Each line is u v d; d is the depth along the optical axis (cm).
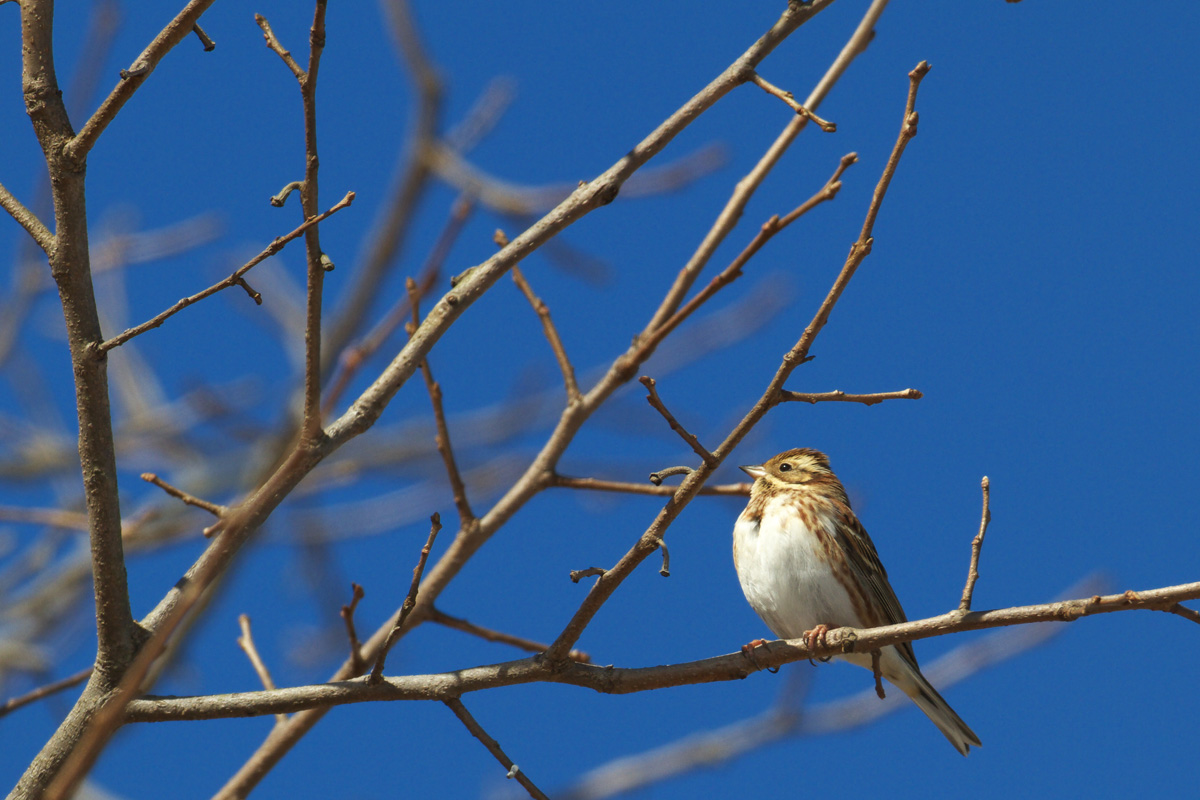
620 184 844
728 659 890
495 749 838
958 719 1209
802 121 1051
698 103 844
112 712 562
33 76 779
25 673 1370
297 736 1070
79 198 774
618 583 832
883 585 1247
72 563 1519
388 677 841
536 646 1106
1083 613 795
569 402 1148
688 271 1071
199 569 814
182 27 765
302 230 759
